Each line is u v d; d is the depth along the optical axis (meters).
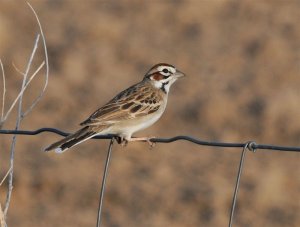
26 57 25.98
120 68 26.12
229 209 16.75
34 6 30.92
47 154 18.83
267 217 16.52
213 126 21.64
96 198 16.94
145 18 30.20
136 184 17.62
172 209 16.73
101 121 8.98
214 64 26.36
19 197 16.69
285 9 30.61
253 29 28.94
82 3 31.61
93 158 18.75
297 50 26.94
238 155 19.77
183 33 29.11
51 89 23.53
